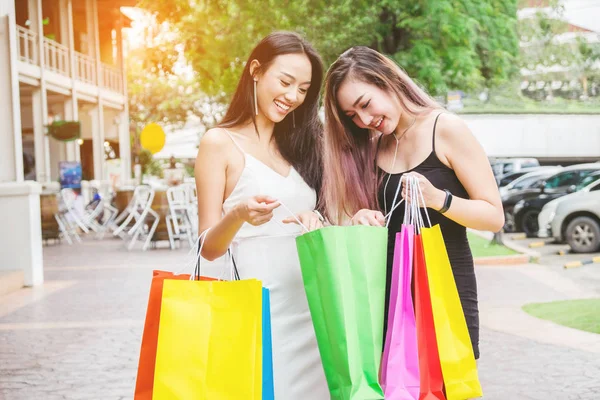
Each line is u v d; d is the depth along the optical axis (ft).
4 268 35.37
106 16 104.01
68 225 65.26
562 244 54.60
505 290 32.91
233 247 9.99
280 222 9.87
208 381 7.95
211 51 51.06
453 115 9.70
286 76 9.67
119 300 30.58
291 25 46.70
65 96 84.89
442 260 8.50
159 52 59.06
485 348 21.67
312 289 8.45
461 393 8.34
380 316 8.36
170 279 8.45
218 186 9.72
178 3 51.49
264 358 8.21
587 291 32.14
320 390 9.83
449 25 44.50
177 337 8.01
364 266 8.31
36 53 74.49
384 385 8.37
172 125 154.71
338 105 10.09
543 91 91.40
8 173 38.78
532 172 68.59
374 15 45.09
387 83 9.69
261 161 9.93
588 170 59.88
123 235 57.88
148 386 8.36
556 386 17.62
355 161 10.23
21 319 26.94
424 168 9.66
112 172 94.79
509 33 51.34
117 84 102.73
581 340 22.34
